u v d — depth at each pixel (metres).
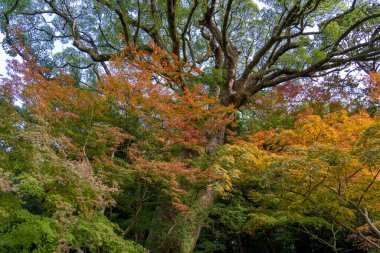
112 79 8.05
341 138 7.63
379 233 7.16
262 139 9.78
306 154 6.88
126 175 7.11
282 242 15.30
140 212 8.94
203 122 9.61
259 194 8.93
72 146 6.22
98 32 15.44
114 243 5.17
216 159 8.30
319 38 14.66
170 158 8.47
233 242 16.30
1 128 4.27
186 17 14.20
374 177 6.80
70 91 7.86
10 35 11.36
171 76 10.23
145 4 12.95
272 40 13.58
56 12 14.02
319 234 14.18
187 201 8.45
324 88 13.81
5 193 4.07
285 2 13.61
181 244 9.12
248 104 14.81
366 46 13.82
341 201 7.88
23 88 5.48
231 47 15.05
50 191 4.54
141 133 8.30
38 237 4.08
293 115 13.54
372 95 10.68
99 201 4.73
